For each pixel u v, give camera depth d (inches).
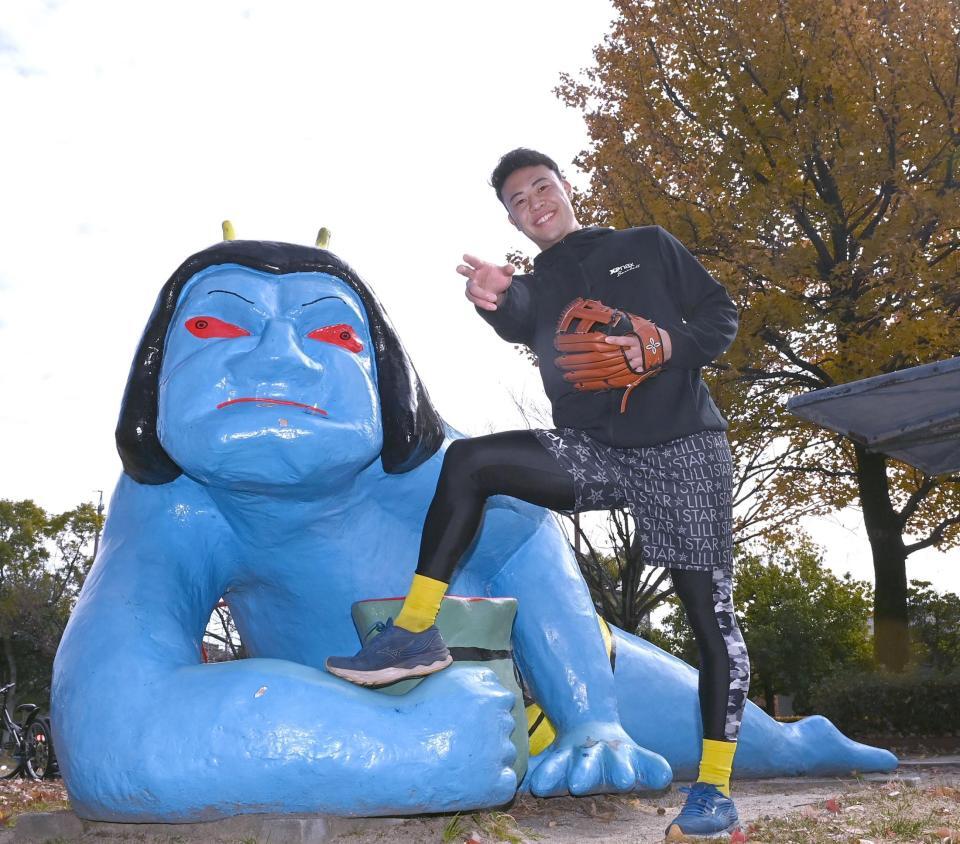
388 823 130.8
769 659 781.9
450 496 131.0
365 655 130.7
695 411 133.0
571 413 135.0
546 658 170.9
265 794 122.2
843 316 544.4
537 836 139.5
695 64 589.3
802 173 586.2
